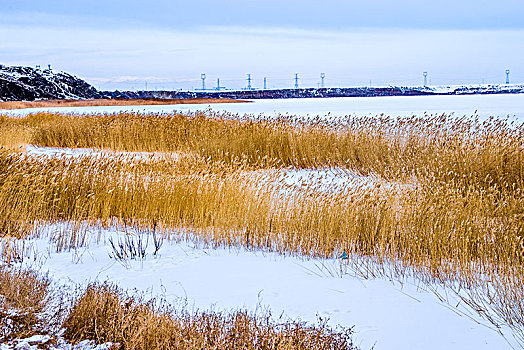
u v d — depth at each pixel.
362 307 5.32
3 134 18.77
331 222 7.31
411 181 10.31
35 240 7.95
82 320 4.63
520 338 4.60
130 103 79.25
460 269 6.13
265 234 7.72
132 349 4.20
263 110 48.28
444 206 7.36
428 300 5.54
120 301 4.92
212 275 6.36
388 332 4.70
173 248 7.63
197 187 8.62
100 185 9.18
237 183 8.70
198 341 4.16
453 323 4.93
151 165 10.15
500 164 10.99
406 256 6.71
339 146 14.34
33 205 8.37
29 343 4.33
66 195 9.04
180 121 19.58
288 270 6.61
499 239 6.63
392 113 38.19
